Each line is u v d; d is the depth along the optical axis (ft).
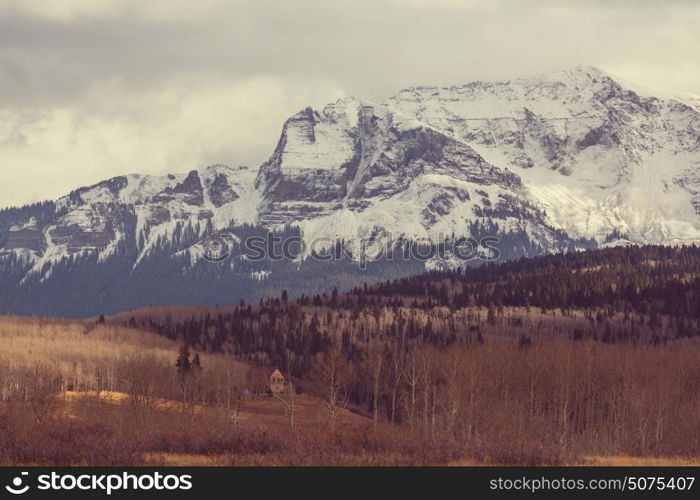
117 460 521.24
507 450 600.39
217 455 567.59
